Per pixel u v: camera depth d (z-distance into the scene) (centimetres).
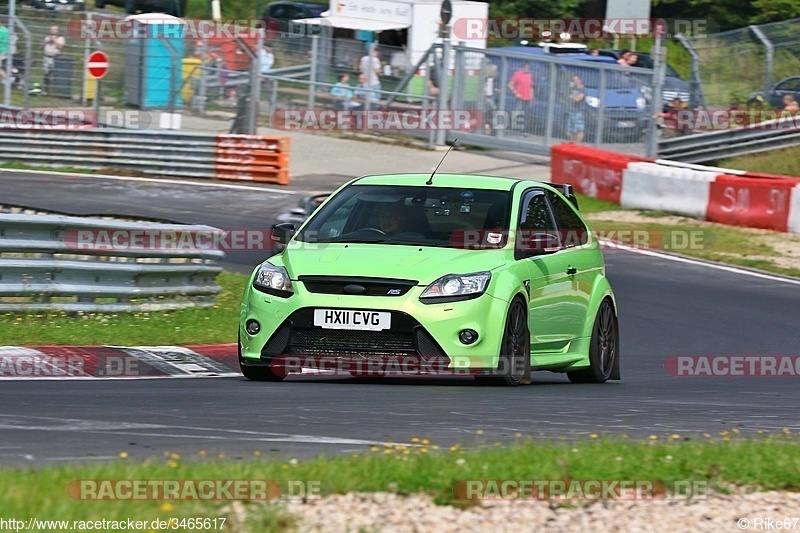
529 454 1872
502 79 10044
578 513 1631
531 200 3269
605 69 9469
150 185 8294
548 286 3170
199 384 2992
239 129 9438
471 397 2777
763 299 5559
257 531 1455
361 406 2572
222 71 9994
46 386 2869
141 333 3722
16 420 2258
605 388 3309
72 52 10088
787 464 1892
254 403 2591
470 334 2822
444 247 3008
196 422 2295
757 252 6725
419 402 2664
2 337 3469
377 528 1500
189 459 1862
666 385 3528
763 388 3538
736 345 4556
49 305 3853
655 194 7888
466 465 1764
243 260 5938
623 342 4578
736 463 1883
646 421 2534
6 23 9969
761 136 9481
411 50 10494
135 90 10044
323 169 9369
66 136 8850
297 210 5134
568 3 13400
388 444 2011
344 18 11406
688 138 9331
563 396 2934
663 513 1653
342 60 10631
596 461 1841
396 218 3105
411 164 9694
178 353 3556
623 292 5603
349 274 2847
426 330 2795
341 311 2820
